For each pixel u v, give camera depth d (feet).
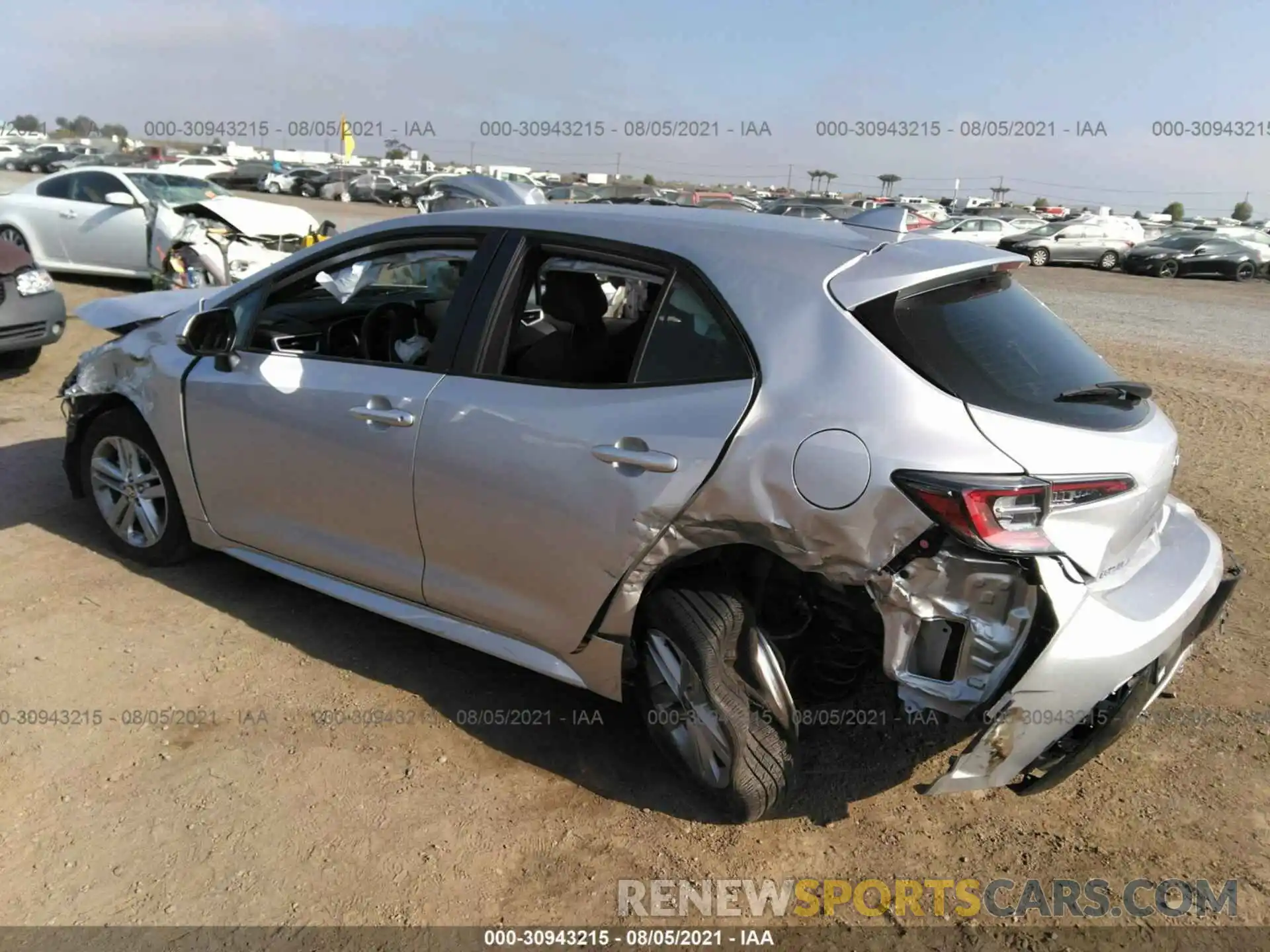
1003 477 7.43
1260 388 29.40
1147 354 35.91
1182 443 22.39
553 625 9.53
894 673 7.90
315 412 10.86
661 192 93.86
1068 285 71.61
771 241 8.96
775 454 7.98
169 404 12.35
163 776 9.32
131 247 34.47
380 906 7.95
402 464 10.15
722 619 8.66
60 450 17.97
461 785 9.48
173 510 13.00
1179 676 11.89
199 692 10.69
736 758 8.61
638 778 9.75
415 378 10.28
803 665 9.37
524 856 8.60
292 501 11.44
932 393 7.77
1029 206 174.19
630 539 8.67
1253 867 8.73
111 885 8.00
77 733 9.86
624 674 9.43
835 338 8.13
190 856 8.36
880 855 8.81
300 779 9.41
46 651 11.28
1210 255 85.05
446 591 10.32
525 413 9.35
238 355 11.84
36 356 23.97
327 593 11.48
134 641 11.63
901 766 10.03
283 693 10.78
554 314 9.88
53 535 14.35
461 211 10.75
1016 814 9.39
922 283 8.34
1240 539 16.12
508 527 9.49
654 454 8.49
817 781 9.78
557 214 10.15
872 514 7.64
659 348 8.99
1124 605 7.97
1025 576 7.54
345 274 11.50
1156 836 9.10
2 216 36.68
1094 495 7.75
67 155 143.84
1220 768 10.13
